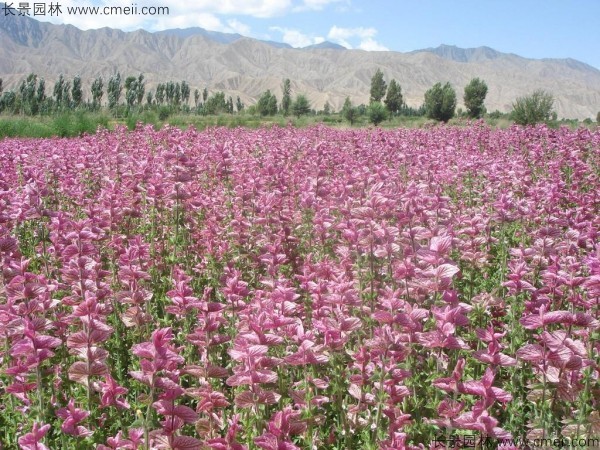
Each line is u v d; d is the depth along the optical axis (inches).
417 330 275.0
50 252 432.1
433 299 319.0
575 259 362.3
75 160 811.4
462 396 299.0
